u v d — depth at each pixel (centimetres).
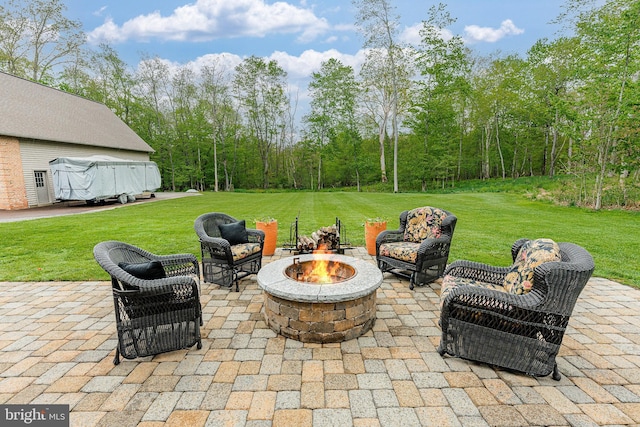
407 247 422
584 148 1202
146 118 2766
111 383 229
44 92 1691
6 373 240
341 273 369
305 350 271
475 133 2997
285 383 228
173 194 2217
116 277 237
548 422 192
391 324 318
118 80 2627
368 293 288
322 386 224
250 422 192
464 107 2617
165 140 2817
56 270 487
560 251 254
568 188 1309
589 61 1179
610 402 209
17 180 1282
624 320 324
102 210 1234
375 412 200
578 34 1257
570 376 236
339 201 1558
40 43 2045
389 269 467
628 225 830
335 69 2564
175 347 261
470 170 3128
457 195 1770
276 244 650
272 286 292
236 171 3153
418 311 347
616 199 1137
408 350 271
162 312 252
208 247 414
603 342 283
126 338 250
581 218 951
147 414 199
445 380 231
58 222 923
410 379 232
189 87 2770
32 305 363
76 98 1920
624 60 1058
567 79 1841
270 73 2850
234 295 393
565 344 279
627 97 1040
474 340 244
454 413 199
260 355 263
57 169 1305
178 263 334
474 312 240
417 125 2364
